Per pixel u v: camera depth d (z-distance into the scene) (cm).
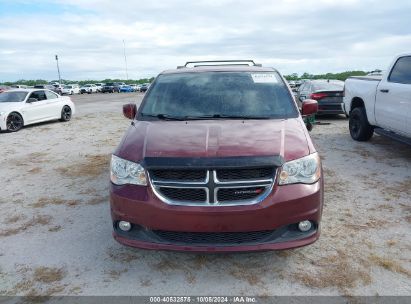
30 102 1288
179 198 303
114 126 1269
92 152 826
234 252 302
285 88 439
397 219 421
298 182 307
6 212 478
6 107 1202
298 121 381
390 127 682
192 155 305
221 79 455
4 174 666
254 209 294
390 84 670
